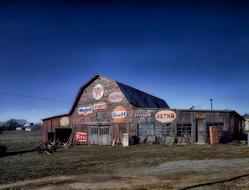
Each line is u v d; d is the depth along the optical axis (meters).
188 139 34.16
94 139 39.84
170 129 34.91
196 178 13.38
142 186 12.11
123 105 37.72
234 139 35.78
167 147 30.08
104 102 39.38
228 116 34.81
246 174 13.91
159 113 35.53
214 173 14.46
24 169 17.56
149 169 16.28
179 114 34.72
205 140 33.84
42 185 12.73
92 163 19.52
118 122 37.91
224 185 11.91
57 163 20.03
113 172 15.65
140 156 22.72
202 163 17.83
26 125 135.25
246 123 55.66
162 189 11.57
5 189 12.16
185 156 21.67
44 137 44.97
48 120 44.72
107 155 24.36
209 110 34.41
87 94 41.16
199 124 34.41
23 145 41.22
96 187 12.12
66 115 42.78
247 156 20.62
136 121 36.62
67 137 44.06
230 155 21.45
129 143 34.62
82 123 41.25
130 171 15.81
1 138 64.12
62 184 12.82
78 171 16.25
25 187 12.42
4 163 20.94
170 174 14.55
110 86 39.03
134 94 41.53
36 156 25.67
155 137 35.38
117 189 11.70
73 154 26.30
